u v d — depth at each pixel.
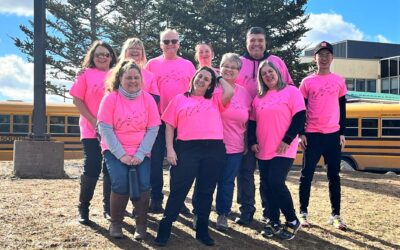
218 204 5.61
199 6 23.73
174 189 4.92
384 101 19.64
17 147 10.09
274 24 23.44
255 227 5.86
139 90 4.80
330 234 5.81
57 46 28.31
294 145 5.30
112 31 28.86
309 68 23.97
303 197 6.08
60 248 4.70
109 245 4.84
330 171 6.05
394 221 6.61
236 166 5.56
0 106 18.56
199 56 5.93
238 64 5.46
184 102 4.94
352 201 7.99
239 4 23.41
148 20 28.55
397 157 16.61
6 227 5.27
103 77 5.40
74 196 7.27
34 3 10.84
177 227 5.62
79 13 28.55
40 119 10.64
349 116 17.23
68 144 18.91
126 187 4.80
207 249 4.95
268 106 5.25
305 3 23.50
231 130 5.51
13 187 8.10
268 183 5.31
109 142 4.72
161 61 6.08
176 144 5.00
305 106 5.74
